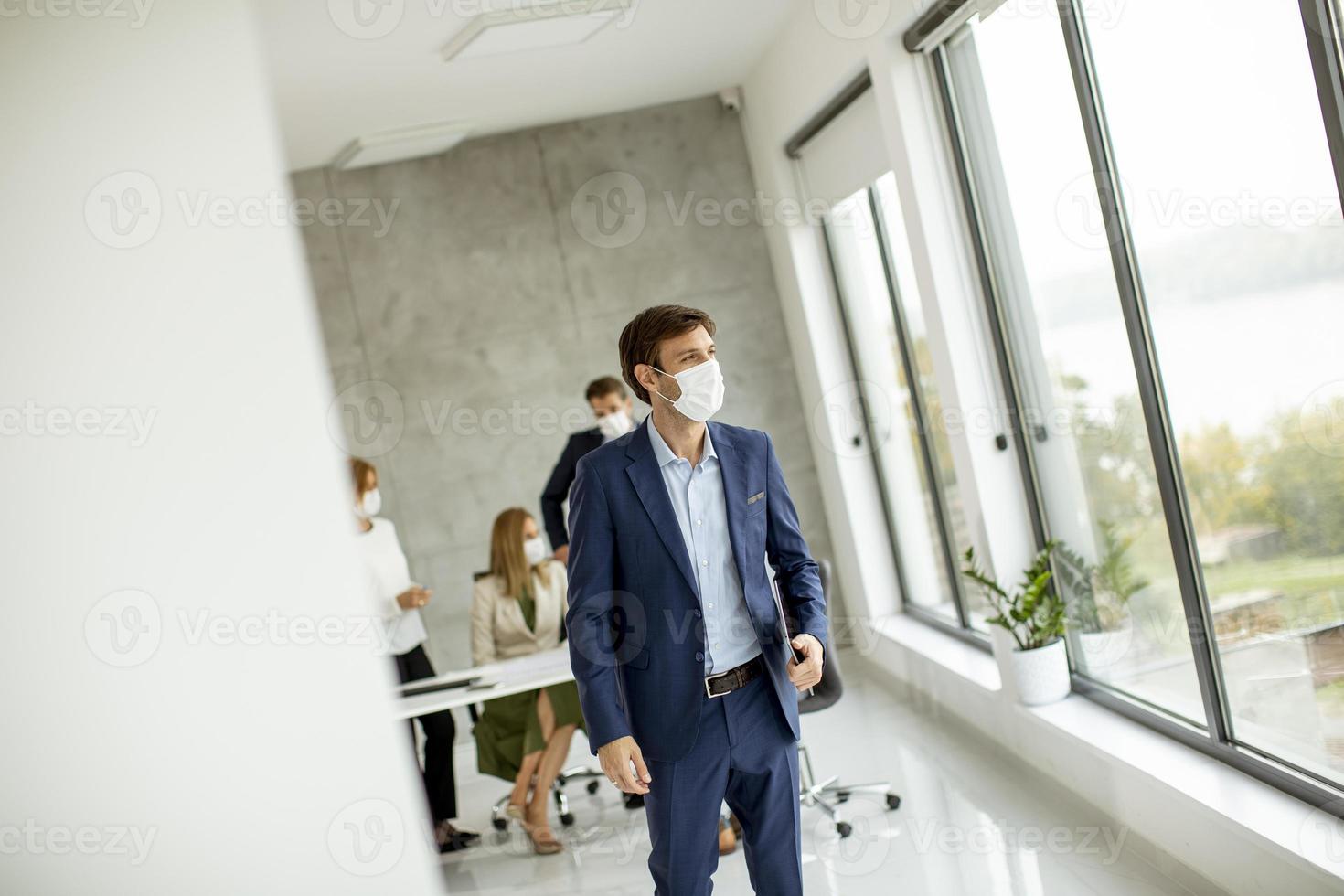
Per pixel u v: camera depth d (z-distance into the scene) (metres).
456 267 7.33
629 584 2.60
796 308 7.14
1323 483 2.83
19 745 1.71
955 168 4.70
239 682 1.77
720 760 2.56
